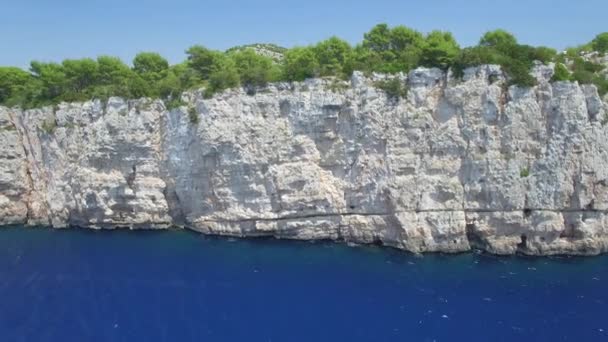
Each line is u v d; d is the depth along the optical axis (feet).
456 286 171.22
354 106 209.97
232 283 175.73
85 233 233.35
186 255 203.31
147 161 232.73
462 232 202.28
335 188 218.38
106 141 229.66
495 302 159.22
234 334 142.10
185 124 224.33
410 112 204.74
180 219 241.14
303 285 173.68
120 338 140.97
